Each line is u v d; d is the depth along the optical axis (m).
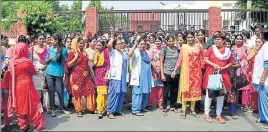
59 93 7.44
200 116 7.36
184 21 13.59
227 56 6.70
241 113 7.70
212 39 7.75
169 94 8.34
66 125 6.55
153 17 13.69
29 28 12.19
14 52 6.05
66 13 13.61
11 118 6.32
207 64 6.88
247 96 7.86
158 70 8.00
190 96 7.10
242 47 7.91
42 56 7.39
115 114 7.46
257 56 6.71
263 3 18.45
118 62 7.12
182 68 7.16
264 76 6.43
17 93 5.96
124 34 12.38
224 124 6.70
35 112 6.09
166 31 13.38
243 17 13.84
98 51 7.21
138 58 7.45
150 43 8.30
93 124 6.63
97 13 13.46
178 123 6.75
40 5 12.32
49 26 12.18
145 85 7.51
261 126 6.56
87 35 10.40
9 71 6.02
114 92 7.12
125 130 6.18
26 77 6.05
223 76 6.75
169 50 7.64
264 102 6.59
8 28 12.70
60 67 7.36
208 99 6.89
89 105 7.41
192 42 7.10
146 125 6.57
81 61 7.20
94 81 7.48
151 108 8.20
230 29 12.82
